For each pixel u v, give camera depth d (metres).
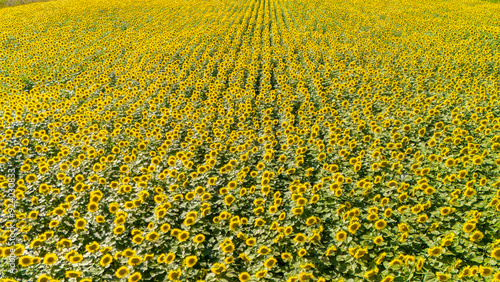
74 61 17.38
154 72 15.94
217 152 8.28
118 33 25.44
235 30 26.73
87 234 5.77
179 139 9.27
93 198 6.00
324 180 6.66
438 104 11.00
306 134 9.15
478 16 28.38
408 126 8.60
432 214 5.89
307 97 11.91
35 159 8.02
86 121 10.08
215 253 5.37
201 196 6.35
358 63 17.20
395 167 7.23
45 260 4.64
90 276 4.89
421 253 5.29
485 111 9.90
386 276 4.72
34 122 9.84
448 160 6.78
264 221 5.55
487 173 7.21
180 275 4.75
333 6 36.12
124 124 10.48
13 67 16.19
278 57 18.30
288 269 5.14
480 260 5.02
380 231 5.58
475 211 5.50
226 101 12.37
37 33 24.98
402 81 13.41
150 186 7.20
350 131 9.66
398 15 30.31
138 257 4.76
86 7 35.41
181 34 24.88
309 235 5.48
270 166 7.79
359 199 6.44
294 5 38.88
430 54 17.28
